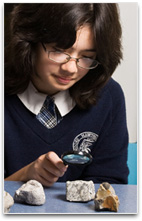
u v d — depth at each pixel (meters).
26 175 1.17
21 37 1.17
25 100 1.37
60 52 1.08
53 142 1.39
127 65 1.90
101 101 1.47
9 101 1.36
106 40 1.09
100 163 1.47
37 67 1.21
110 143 1.50
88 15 1.03
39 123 1.37
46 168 1.11
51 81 1.17
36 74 1.27
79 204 0.96
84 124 1.43
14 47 1.20
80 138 1.43
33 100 1.36
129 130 1.98
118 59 1.28
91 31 1.06
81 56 1.11
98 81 1.32
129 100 1.95
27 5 1.15
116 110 1.52
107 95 1.49
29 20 1.13
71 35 1.01
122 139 1.53
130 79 1.92
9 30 1.33
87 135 1.45
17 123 1.36
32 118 1.37
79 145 1.44
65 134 1.40
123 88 1.93
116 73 1.91
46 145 1.38
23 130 1.36
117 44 1.23
